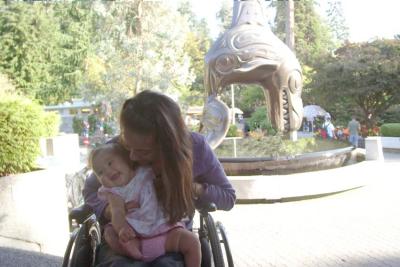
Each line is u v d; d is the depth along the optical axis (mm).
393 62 27375
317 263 5750
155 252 2408
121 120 2449
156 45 30219
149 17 30406
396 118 29984
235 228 7598
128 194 2438
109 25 31562
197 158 2721
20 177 5434
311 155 10391
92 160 2502
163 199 2422
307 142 11836
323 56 31734
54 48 38781
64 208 5969
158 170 2457
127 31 30734
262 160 10180
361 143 20359
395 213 8172
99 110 33656
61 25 41438
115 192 2441
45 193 5676
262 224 7789
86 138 27750
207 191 2688
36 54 36875
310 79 33031
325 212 8484
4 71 35438
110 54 31156
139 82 29594
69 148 13789
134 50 29844
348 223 7637
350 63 27969
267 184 9398
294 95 11477
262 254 6188
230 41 11188
